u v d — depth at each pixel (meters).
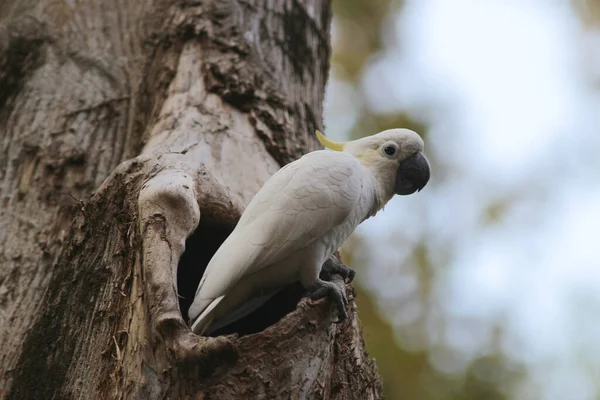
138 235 6.43
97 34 10.57
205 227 7.30
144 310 5.88
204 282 6.04
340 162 6.43
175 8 10.45
